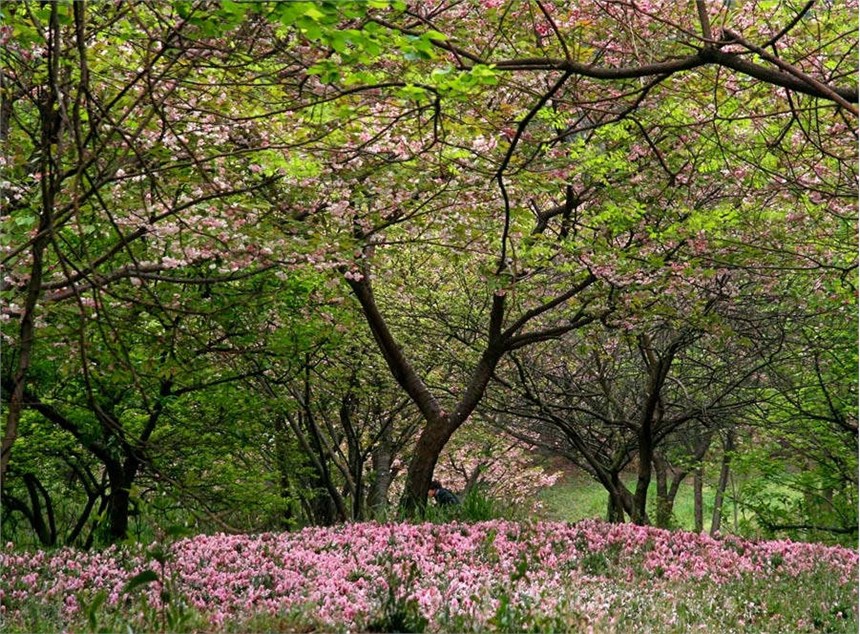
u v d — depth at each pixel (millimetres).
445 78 6402
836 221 13289
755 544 12344
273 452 19906
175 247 9586
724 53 7070
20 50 7762
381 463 23031
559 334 14891
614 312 14188
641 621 7848
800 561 11305
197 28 6707
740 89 10781
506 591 7812
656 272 13227
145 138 8641
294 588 8023
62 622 6871
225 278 10000
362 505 22859
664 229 13727
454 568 9125
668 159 12977
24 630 6609
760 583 9883
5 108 7707
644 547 11383
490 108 10555
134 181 9031
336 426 24250
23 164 8648
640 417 21031
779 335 17453
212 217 9492
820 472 19922
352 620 6750
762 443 21500
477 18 10070
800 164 11719
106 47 8133
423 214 11102
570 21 10398
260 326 13312
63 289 8727
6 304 8523
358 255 11797
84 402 12859
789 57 10359
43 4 6637
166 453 14820
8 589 7766
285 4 5309
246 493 17062
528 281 14406
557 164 11742
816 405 18953
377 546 10258
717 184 13984
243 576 8516
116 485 14203
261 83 7820
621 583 9508
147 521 16219
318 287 13234
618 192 12953
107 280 6082
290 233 10414
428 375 20547
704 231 13016
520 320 14625
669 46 9703
